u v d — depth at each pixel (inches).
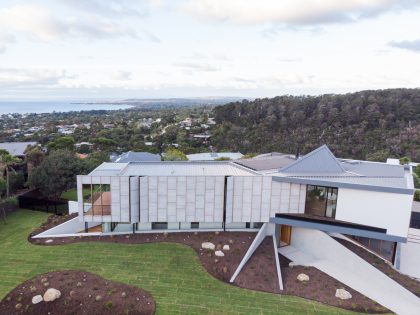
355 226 994.7
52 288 784.9
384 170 1222.9
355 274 933.8
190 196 1086.4
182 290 815.1
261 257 985.5
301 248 1131.3
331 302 793.6
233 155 2827.3
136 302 757.9
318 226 1042.7
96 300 753.6
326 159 1153.4
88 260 938.1
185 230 1133.1
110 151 3102.9
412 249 1090.1
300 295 818.8
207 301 778.8
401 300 810.2
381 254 1035.9
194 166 1283.2
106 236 1086.4
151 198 1075.3
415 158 2500.0
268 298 801.6
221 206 1102.4
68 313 718.5
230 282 856.3
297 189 1072.2
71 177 1528.1
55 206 1418.6
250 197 1091.3
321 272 944.9
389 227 954.1
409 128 2876.5
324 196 1043.3
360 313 759.1
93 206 1077.8
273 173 1141.1
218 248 1010.1
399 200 930.1
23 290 792.3
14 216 1368.1
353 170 1220.5
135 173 1139.9
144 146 3481.8
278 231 1173.7
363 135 2940.5
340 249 983.6
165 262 937.5
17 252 987.3
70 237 1083.3
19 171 1814.7
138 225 1138.0
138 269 898.1
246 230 1139.3
